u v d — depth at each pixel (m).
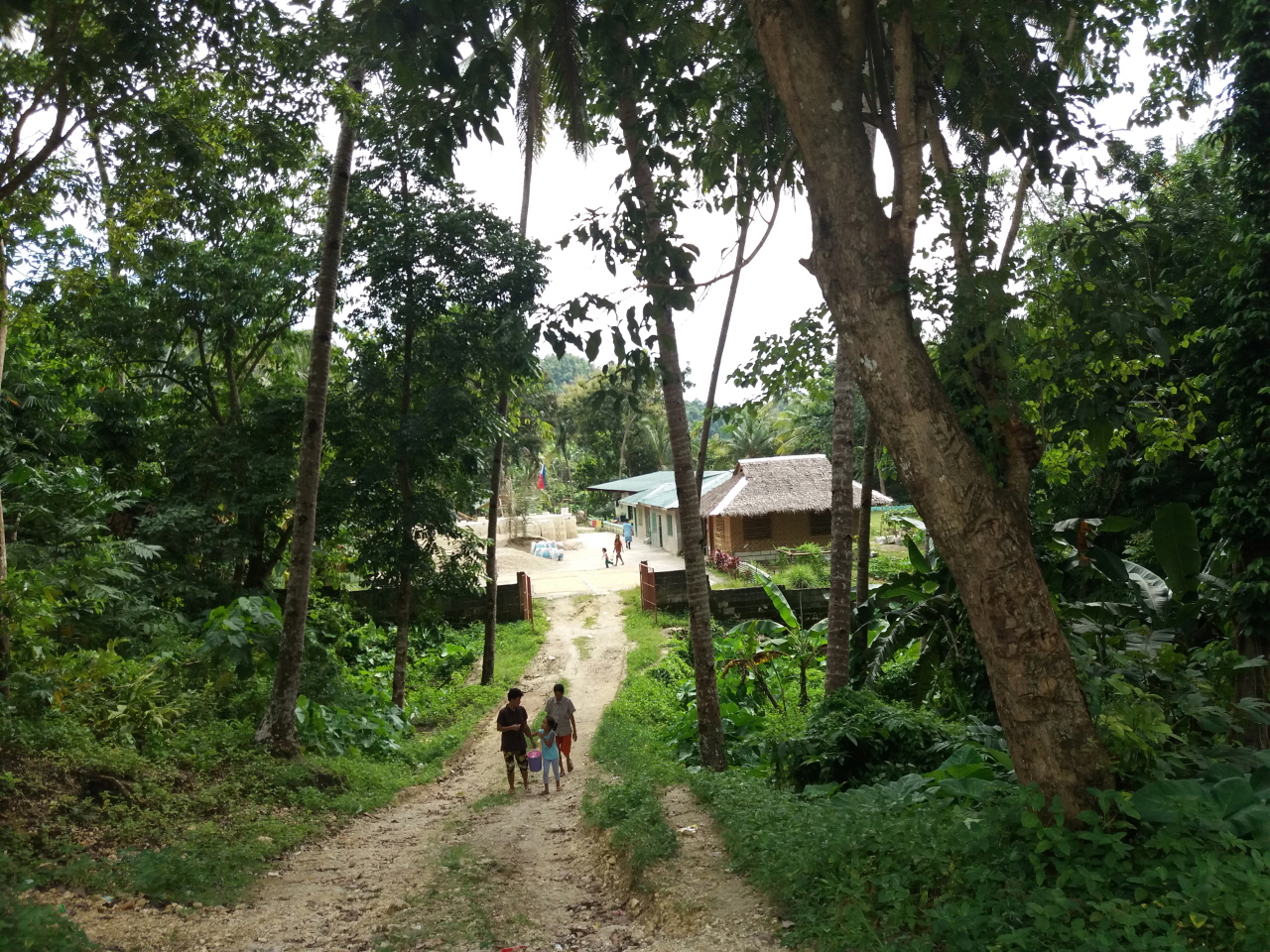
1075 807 4.88
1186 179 13.92
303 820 9.08
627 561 41.19
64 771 8.09
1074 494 16.38
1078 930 3.96
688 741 13.96
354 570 17.11
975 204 5.73
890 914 4.62
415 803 10.89
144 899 6.17
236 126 9.53
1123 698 6.16
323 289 11.41
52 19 7.46
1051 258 6.34
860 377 5.12
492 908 6.15
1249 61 10.84
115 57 7.86
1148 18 8.11
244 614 13.50
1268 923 3.69
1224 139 11.39
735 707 15.12
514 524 50.12
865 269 5.08
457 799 11.08
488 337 15.95
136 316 16.91
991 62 6.22
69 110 8.33
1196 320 12.88
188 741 10.18
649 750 12.73
